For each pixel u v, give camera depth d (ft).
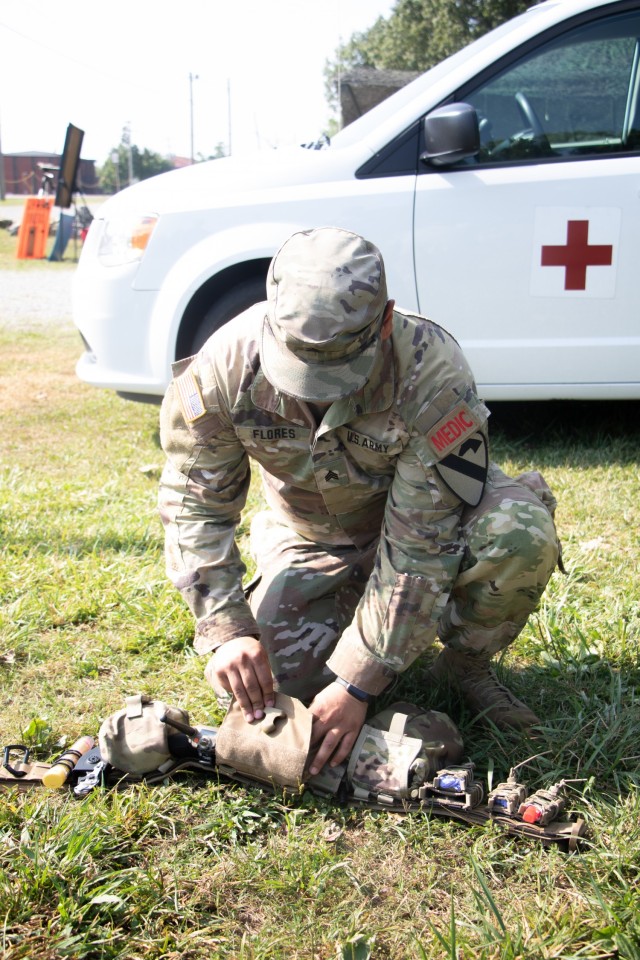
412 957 5.01
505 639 6.89
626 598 9.07
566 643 8.18
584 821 5.90
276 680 7.14
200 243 13.96
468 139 12.83
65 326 32.81
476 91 13.58
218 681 6.38
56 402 19.65
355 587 7.41
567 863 5.58
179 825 6.06
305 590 7.23
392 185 13.53
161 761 6.35
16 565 10.23
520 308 13.44
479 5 88.99
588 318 13.41
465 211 13.33
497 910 5.04
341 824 6.07
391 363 6.07
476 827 5.91
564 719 7.02
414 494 6.20
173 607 9.02
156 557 10.53
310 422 6.23
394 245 13.53
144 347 14.43
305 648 7.18
